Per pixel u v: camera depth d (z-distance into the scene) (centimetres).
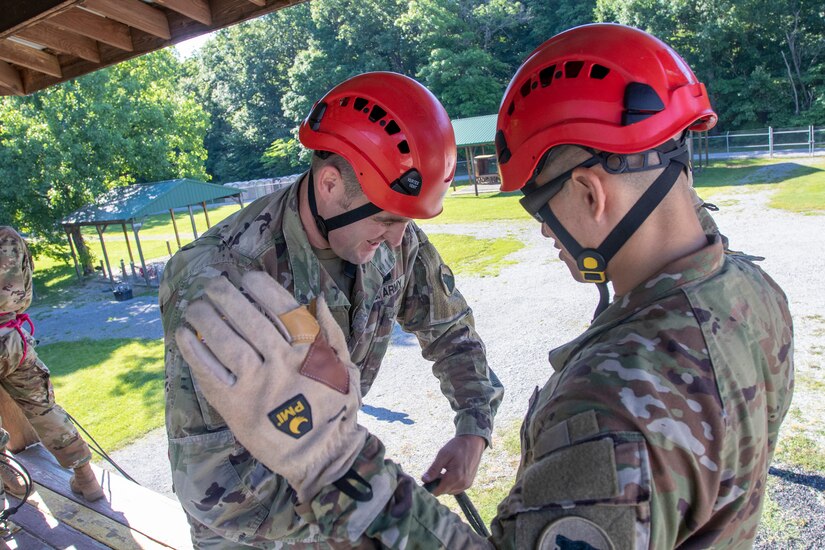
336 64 4084
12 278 259
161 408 747
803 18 2873
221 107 4944
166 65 2134
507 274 1106
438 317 174
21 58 318
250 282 78
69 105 1773
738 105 3041
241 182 4241
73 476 290
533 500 74
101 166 1853
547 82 89
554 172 89
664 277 83
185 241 2373
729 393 76
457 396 171
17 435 331
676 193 85
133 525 257
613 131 82
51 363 1025
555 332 782
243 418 72
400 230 140
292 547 130
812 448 444
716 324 79
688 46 3006
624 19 3073
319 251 149
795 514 377
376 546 78
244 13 264
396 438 553
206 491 110
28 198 1781
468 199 2283
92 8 255
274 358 72
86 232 2781
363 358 165
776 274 895
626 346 78
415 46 3828
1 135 1767
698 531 81
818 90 2912
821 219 1193
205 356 72
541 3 3862
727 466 76
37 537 254
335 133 131
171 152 2036
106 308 1468
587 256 90
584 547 69
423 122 130
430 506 83
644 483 68
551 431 76
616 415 71
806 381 550
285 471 75
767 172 1977
